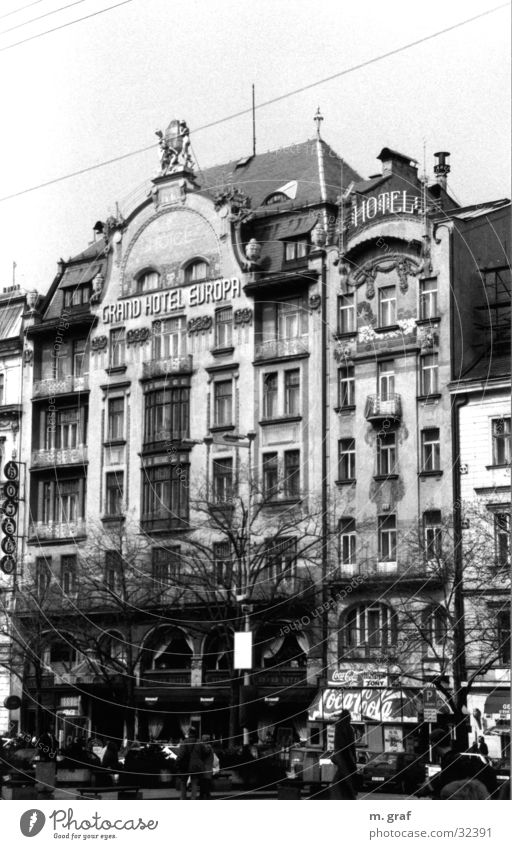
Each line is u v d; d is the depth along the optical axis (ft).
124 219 193.47
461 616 153.69
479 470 164.35
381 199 177.17
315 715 153.69
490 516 160.76
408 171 194.80
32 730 173.68
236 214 184.55
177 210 188.44
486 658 150.61
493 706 149.28
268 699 158.61
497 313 172.86
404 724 148.36
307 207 184.96
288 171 195.83
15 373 198.29
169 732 167.94
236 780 109.60
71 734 171.32
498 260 176.65
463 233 174.19
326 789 90.99
